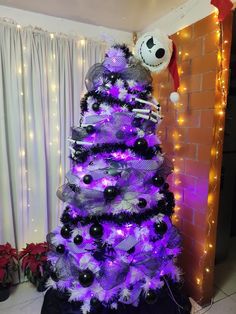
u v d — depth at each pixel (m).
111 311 1.38
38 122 1.98
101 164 1.30
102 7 1.84
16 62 1.85
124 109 1.31
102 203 1.26
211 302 1.81
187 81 1.80
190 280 1.86
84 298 1.36
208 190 1.69
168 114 2.02
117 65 1.35
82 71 2.11
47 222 2.09
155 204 1.38
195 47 1.71
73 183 1.38
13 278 1.96
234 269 2.23
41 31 1.91
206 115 1.67
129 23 2.12
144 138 1.33
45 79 1.97
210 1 1.56
